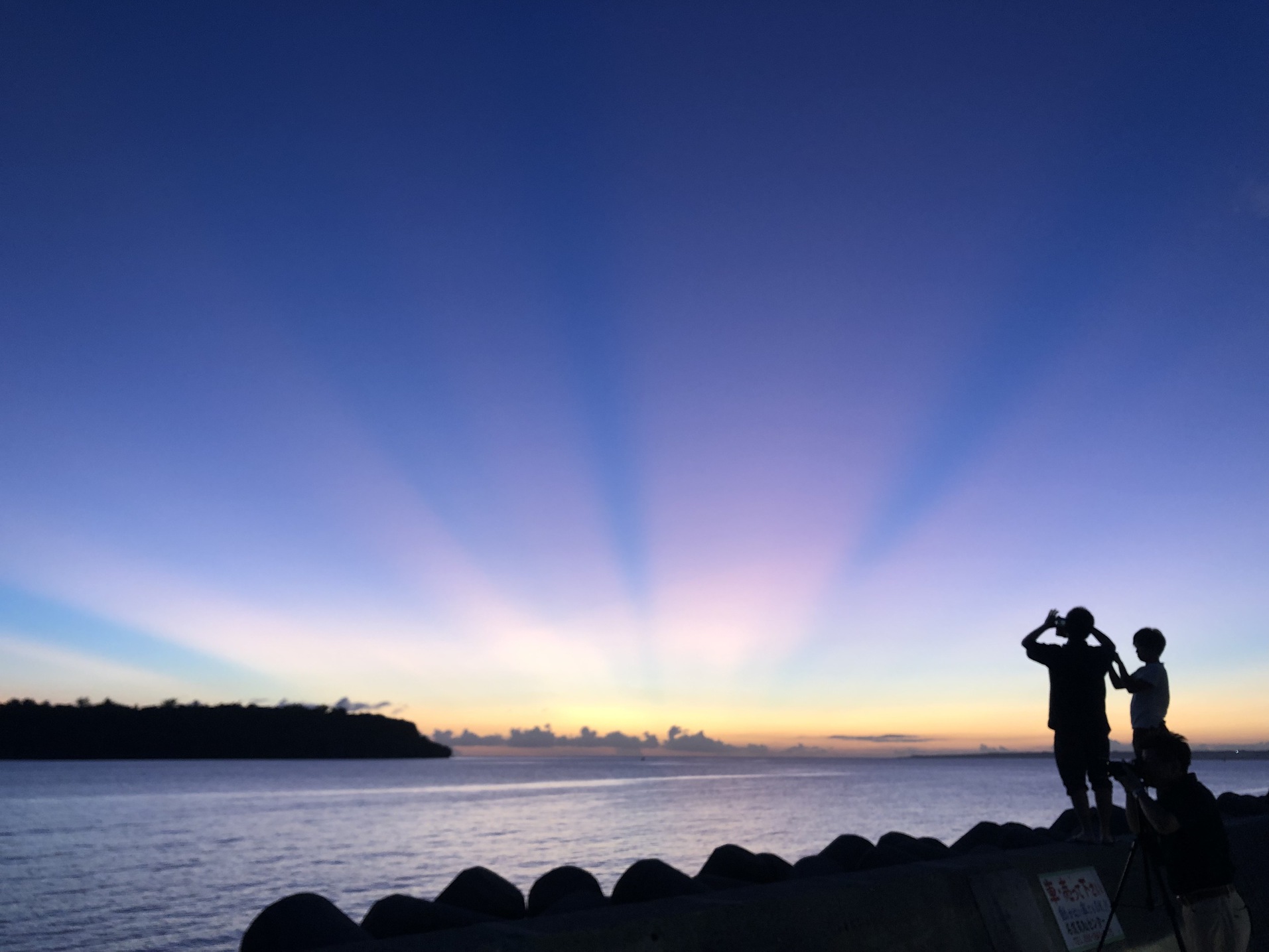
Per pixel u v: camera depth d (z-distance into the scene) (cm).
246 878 3181
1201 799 487
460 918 536
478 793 11506
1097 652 738
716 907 432
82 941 2095
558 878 707
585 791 12031
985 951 523
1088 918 602
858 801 8669
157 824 6181
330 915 509
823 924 459
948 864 588
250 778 17700
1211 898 474
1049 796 9950
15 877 3294
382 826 5859
